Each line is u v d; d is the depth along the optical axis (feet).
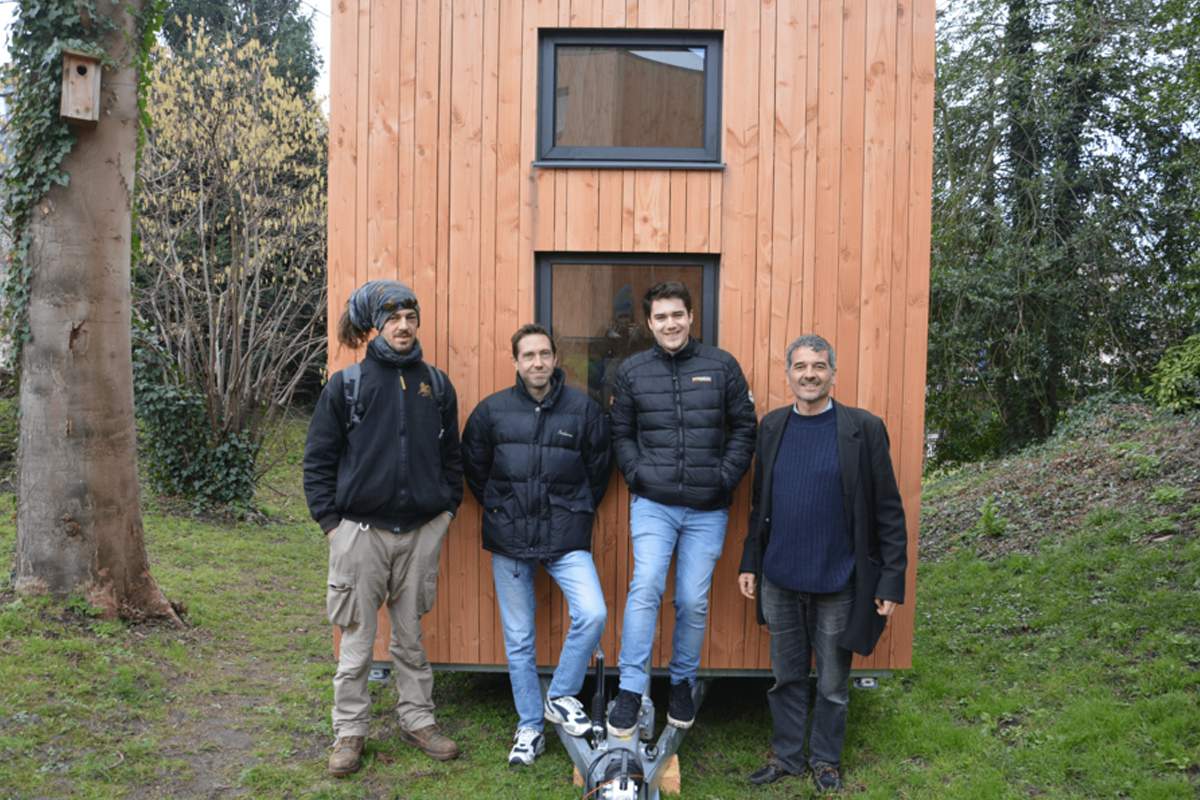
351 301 10.87
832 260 12.26
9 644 13.17
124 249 15.51
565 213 12.28
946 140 33.68
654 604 10.78
